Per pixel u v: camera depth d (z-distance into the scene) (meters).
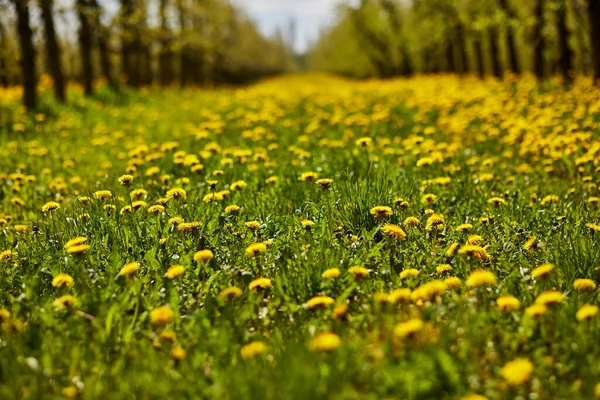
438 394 2.29
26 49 16.98
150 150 8.93
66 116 16.14
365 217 4.61
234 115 14.74
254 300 3.19
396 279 3.55
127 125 13.98
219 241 4.27
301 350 2.47
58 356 2.71
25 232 4.89
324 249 3.86
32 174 8.25
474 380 2.40
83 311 3.16
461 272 3.71
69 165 8.27
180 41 34.75
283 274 3.55
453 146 7.39
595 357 2.55
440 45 43.59
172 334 2.87
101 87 26.03
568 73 19.53
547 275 3.21
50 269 3.85
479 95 15.76
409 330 2.51
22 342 2.87
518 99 14.77
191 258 3.97
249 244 4.16
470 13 29.69
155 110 18.86
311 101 18.97
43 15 19.53
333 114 15.07
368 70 65.56
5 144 10.74
